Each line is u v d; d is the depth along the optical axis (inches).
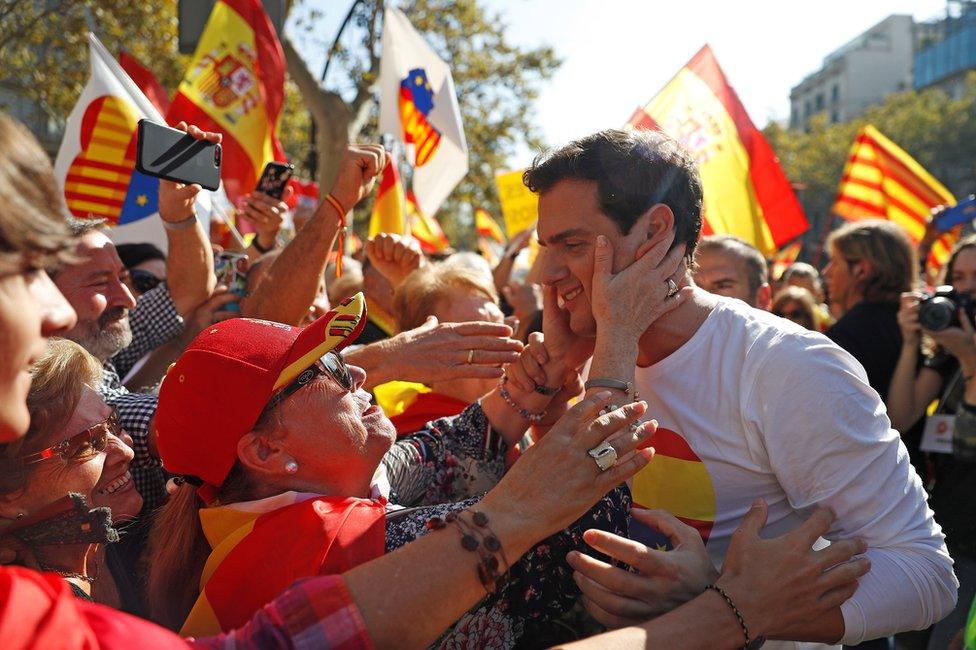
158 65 477.4
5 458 59.8
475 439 81.8
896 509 62.4
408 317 110.0
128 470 79.2
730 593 55.1
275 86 170.6
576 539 64.7
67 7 439.5
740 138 170.9
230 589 58.3
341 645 47.1
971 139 1723.7
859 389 63.4
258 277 118.7
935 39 2492.6
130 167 147.9
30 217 36.1
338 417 63.7
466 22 626.5
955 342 112.0
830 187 1694.1
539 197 68.6
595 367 60.9
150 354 117.5
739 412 66.1
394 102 189.8
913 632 102.8
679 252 65.5
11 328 36.9
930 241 200.8
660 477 70.2
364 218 585.9
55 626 36.7
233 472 64.2
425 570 49.6
